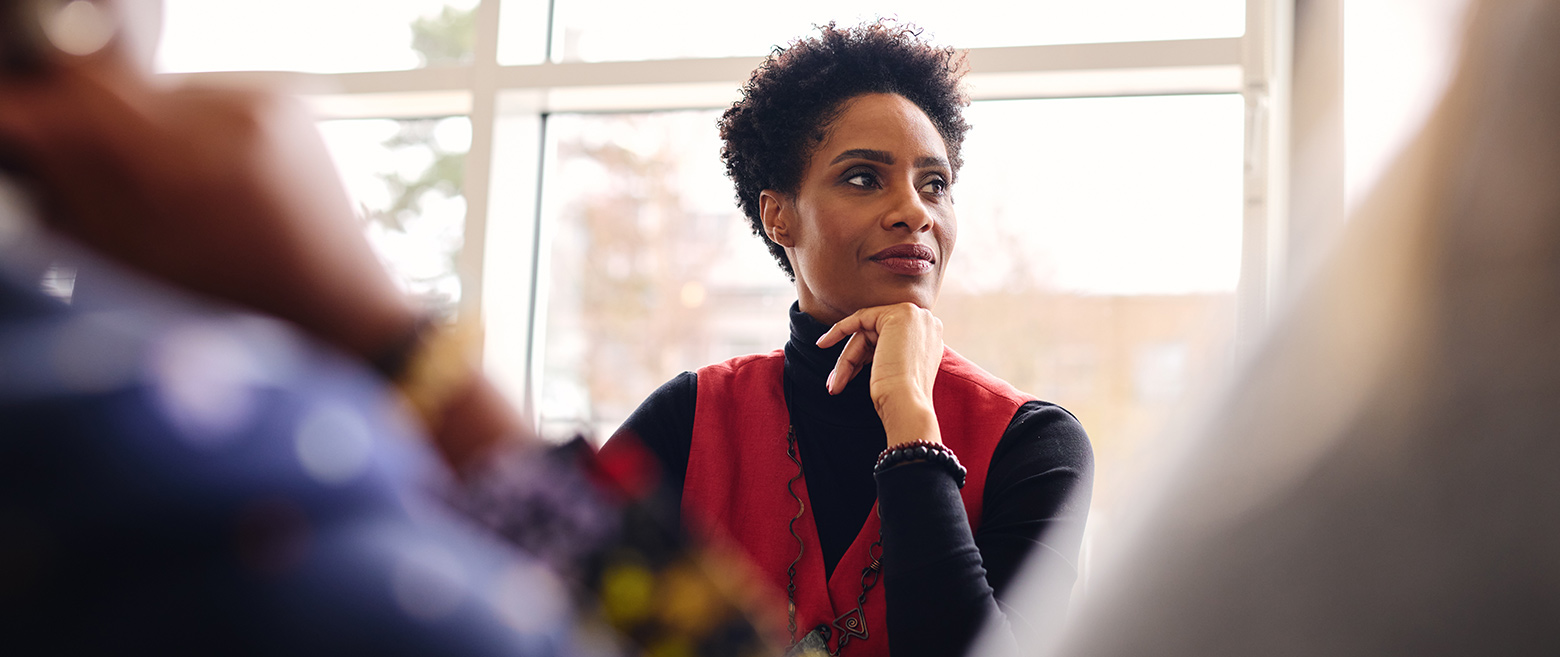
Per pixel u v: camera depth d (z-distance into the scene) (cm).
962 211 200
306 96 24
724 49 216
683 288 222
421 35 228
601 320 225
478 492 24
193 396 16
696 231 222
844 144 102
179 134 21
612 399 224
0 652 15
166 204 20
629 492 26
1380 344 12
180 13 228
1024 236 198
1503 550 11
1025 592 79
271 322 21
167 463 15
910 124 103
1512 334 11
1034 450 93
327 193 23
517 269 224
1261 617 12
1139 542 14
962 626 75
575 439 27
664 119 226
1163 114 198
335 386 19
